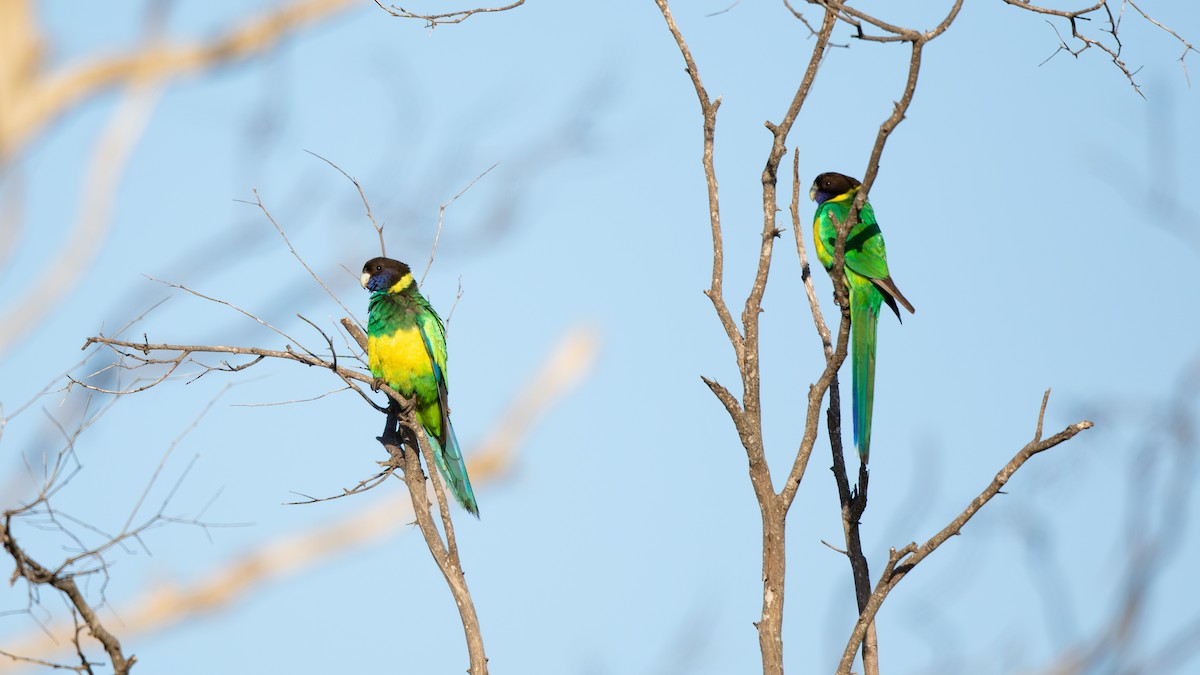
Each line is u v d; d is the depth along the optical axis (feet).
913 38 29.35
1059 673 25.41
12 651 56.70
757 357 31.35
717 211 32.42
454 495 42.96
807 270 35.73
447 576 31.22
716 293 31.99
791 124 31.91
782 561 30.17
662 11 32.89
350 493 33.40
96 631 25.82
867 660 30.81
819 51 31.55
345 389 34.14
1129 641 24.91
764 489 30.55
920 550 28.53
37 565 25.48
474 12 33.76
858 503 32.60
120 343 32.45
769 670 29.35
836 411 33.58
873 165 30.63
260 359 33.68
